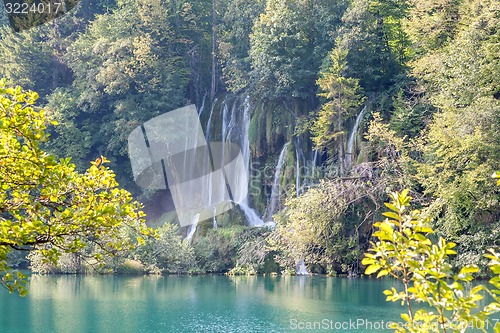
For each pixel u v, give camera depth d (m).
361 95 48.66
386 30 51.62
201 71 64.00
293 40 54.41
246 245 44.97
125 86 58.84
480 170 31.33
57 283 37.62
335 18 54.47
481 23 34.88
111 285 36.41
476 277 33.81
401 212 5.88
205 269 45.50
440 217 36.47
